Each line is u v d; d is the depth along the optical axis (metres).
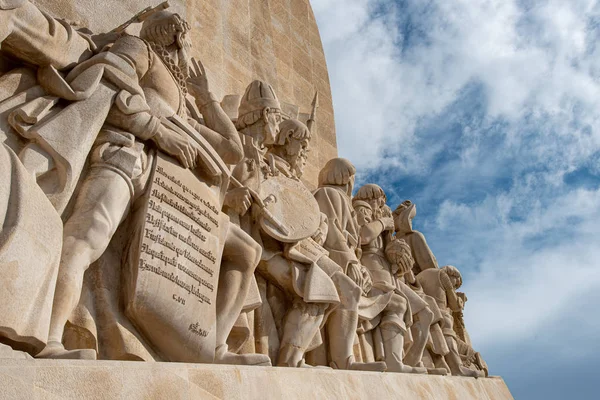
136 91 5.24
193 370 4.54
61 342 4.29
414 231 12.38
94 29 6.33
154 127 5.28
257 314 6.86
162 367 4.28
